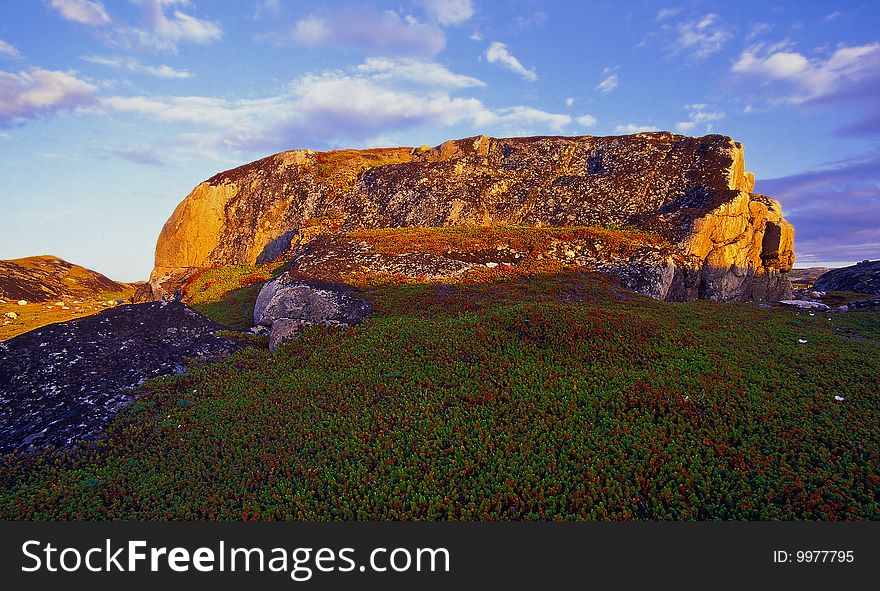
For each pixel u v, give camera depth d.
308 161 65.44
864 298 40.56
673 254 39.06
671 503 10.69
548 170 56.69
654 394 14.97
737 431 13.09
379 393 16.70
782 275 49.34
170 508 11.63
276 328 24.16
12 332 42.25
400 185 56.75
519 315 21.53
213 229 61.44
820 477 11.22
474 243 40.09
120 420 15.84
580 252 39.41
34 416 15.90
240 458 13.60
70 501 12.02
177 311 24.41
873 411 14.14
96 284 77.31
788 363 18.11
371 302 27.62
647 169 51.28
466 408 15.20
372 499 11.25
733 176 47.09
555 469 11.89
